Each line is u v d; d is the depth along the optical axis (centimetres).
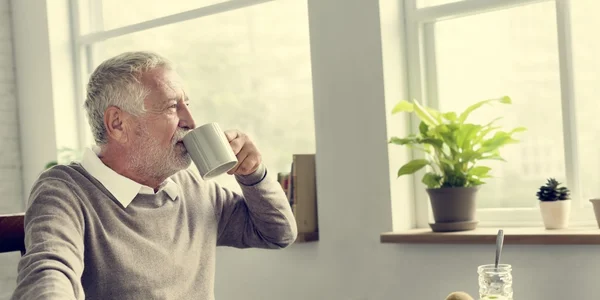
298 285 286
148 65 169
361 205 266
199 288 177
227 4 323
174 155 169
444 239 237
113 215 165
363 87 264
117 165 170
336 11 270
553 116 247
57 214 151
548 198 233
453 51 267
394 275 258
